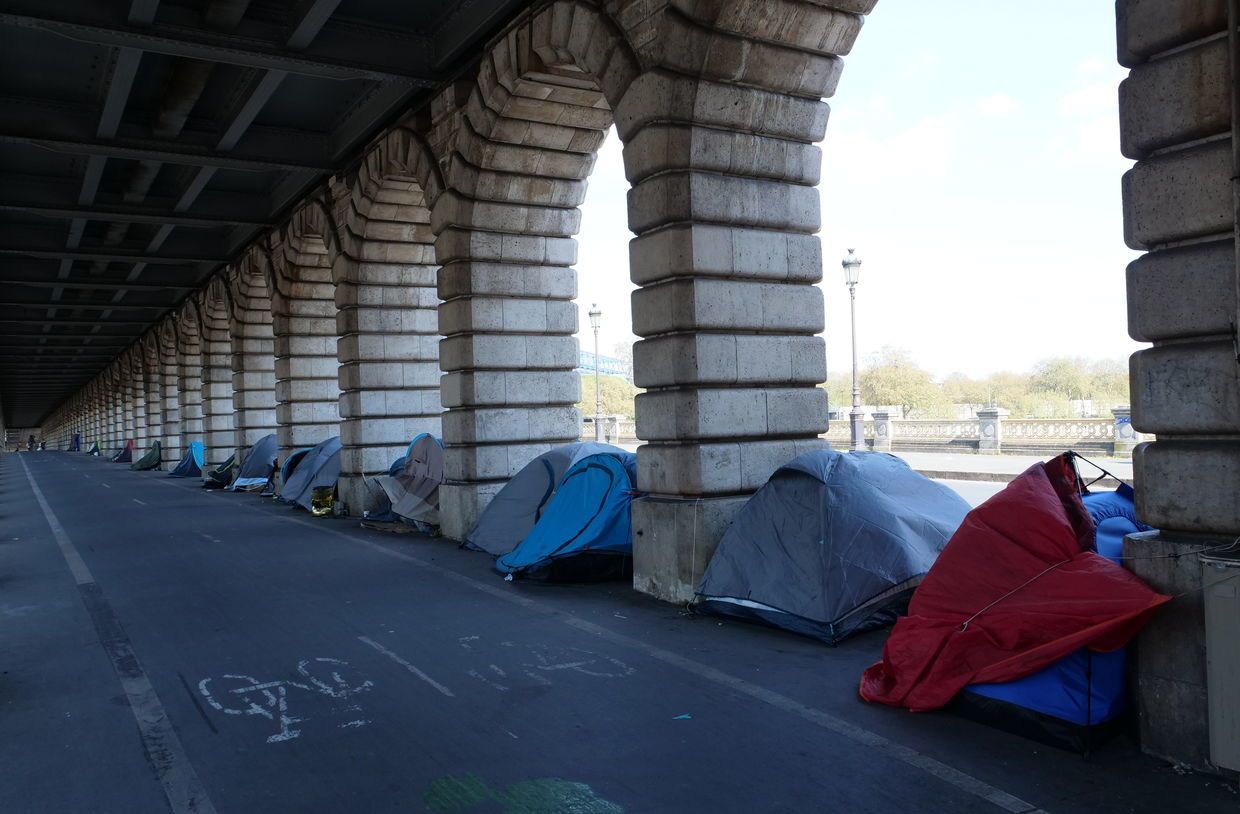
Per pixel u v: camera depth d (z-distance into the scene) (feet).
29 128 51.31
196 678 22.82
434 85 45.80
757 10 28.96
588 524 34.12
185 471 119.65
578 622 27.37
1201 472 15.58
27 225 81.15
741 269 30.14
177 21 39.52
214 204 72.13
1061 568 17.83
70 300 114.73
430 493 50.90
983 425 96.99
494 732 18.37
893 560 24.48
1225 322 15.21
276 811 15.08
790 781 15.57
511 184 43.50
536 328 45.16
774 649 23.73
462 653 24.34
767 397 30.81
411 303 59.57
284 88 52.44
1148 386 16.34
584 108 41.14
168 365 139.33
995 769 15.78
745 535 27.32
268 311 90.22
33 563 43.39
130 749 18.11
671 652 23.71
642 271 30.76
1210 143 15.38
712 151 29.60
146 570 40.09
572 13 33.27
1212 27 15.12
